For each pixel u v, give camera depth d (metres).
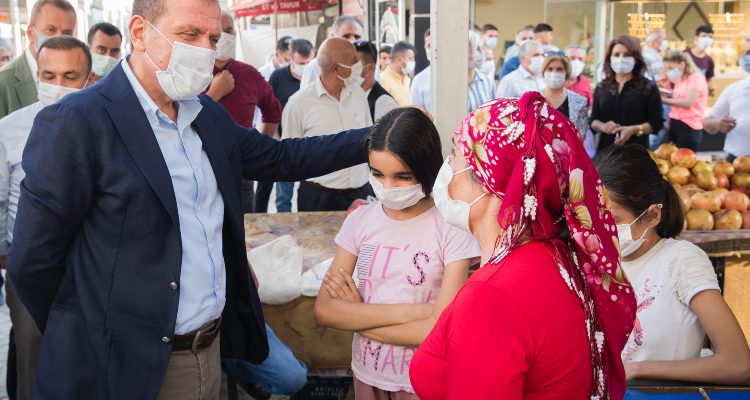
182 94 1.92
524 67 6.85
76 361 1.87
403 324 1.94
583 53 7.15
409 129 1.89
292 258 2.69
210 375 2.04
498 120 1.29
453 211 1.41
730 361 1.90
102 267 1.85
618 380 1.33
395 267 2.01
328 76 4.95
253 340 2.25
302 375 2.51
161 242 1.87
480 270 1.31
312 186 4.91
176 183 1.94
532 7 7.79
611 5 7.65
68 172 1.78
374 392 2.05
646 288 2.07
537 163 1.25
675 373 1.92
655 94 6.09
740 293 3.49
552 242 1.29
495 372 1.19
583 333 1.25
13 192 2.94
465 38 2.76
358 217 2.17
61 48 3.01
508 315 1.20
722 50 7.84
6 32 7.96
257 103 5.55
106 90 1.88
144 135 1.86
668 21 7.67
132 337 1.86
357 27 7.80
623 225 2.03
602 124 6.21
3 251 2.94
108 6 10.98
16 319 2.77
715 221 3.60
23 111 3.00
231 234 2.11
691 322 2.01
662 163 4.04
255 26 13.09
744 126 6.29
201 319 1.97
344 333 2.62
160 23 1.87
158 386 1.87
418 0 7.88
